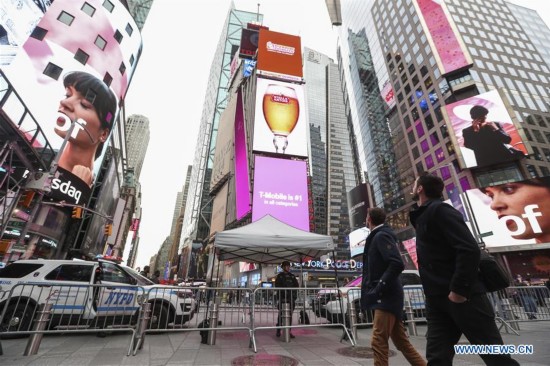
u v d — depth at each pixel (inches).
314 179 4473.4
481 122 1604.3
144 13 2222.0
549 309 358.0
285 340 263.9
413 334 302.0
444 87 1956.2
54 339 260.8
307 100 5088.6
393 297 123.7
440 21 2156.7
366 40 3324.3
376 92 2957.7
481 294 84.7
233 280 2010.3
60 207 1046.4
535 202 1262.3
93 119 1162.6
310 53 5679.1
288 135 1465.3
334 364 182.7
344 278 2325.3
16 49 938.1
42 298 267.1
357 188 2691.9
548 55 2390.5
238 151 2155.5
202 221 3828.7
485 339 80.1
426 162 2011.6
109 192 1701.5
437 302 92.1
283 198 1305.4
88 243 1368.1
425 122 2082.9
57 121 1029.8
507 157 1478.8
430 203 102.7
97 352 213.9
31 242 927.7
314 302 313.6
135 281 336.5
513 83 1984.5
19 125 313.9
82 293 280.1
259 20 5344.5
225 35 5029.5
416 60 2271.2
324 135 4904.0
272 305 273.3
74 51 1136.8
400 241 2215.8
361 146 3361.2
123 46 1391.5
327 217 4210.1
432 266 95.0
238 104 2363.4
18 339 252.5
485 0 2554.1
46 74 1026.1
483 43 2174.0
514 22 2517.2
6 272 278.2
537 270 1209.4
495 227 1306.6
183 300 328.2
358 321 348.2
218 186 2886.3
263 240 314.2
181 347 238.2
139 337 218.2
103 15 1295.5
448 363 88.0
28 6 986.7
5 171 354.3
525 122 1776.6
